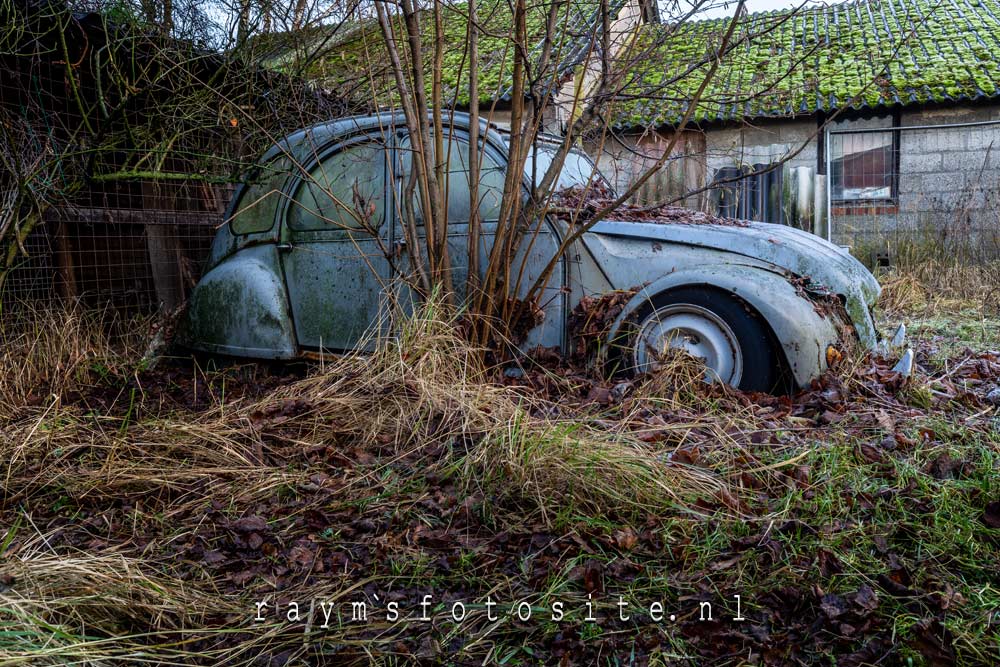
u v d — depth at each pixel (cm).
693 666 194
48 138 498
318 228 469
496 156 432
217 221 732
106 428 375
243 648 202
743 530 253
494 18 461
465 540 256
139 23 527
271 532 268
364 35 465
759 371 377
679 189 1084
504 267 404
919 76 1135
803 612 212
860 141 1162
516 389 384
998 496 267
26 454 337
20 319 507
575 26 432
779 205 1084
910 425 340
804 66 1190
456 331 396
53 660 182
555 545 247
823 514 260
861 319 410
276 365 481
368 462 321
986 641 195
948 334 606
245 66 570
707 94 1098
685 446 317
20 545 256
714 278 383
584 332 408
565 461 283
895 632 198
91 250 618
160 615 214
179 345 522
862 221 1152
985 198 1062
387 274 446
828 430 332
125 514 287
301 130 500
